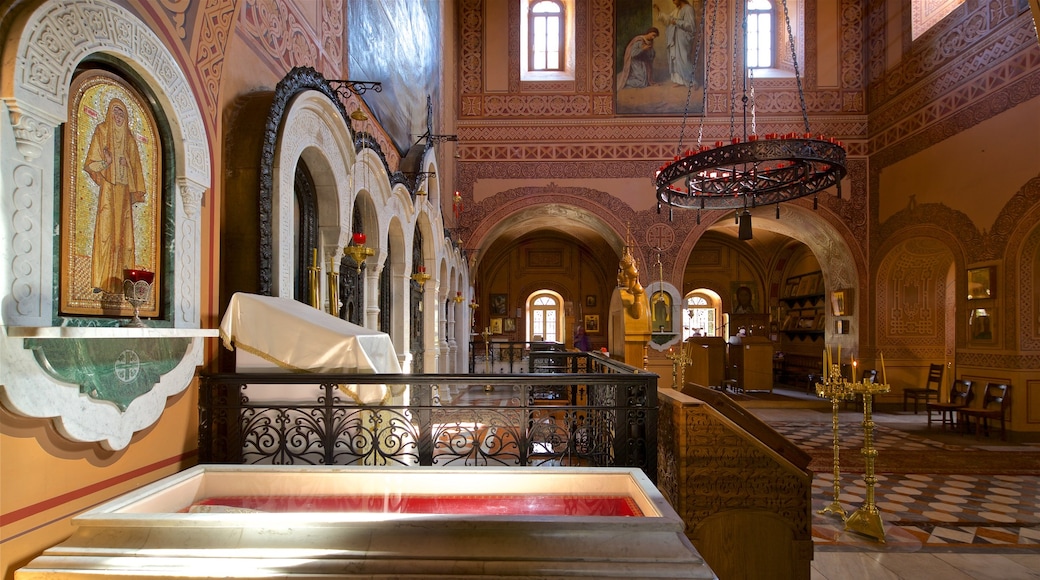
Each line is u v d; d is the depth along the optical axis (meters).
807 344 19.20
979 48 10.69
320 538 2.00
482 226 15.24
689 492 3.28
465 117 15.35
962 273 11.09
